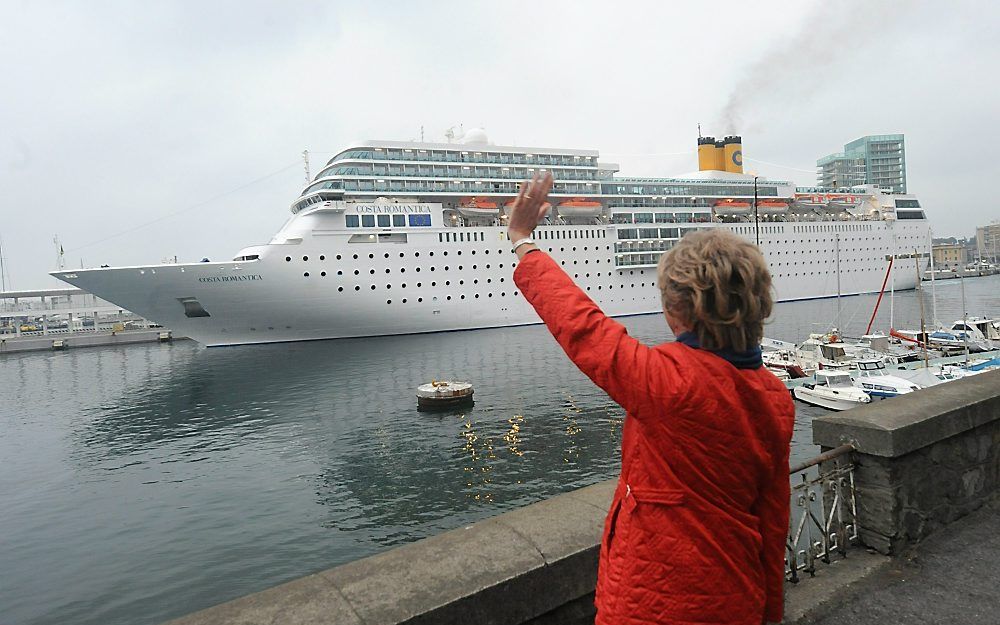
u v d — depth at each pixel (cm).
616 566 137
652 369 122
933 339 3011
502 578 208
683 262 129
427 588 202
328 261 4075
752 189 5825
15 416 2819
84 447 2147
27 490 1705
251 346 4325
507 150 4909
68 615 1034
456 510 1391
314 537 1286
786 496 138
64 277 3850
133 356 5269
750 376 126
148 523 1402
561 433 1923
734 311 121
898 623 259
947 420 336
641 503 130
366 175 4428
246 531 1328
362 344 4147
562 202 5122
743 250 126
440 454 1775
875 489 320
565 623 225
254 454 1902
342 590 203
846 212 6488
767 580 137
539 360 3319
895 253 6419
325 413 2378
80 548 1288
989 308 5406
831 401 2064
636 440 135
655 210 5341
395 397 2580
